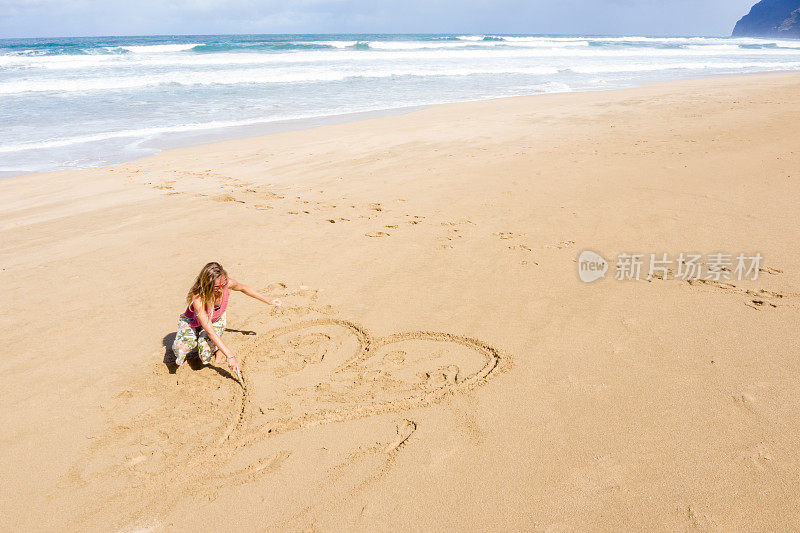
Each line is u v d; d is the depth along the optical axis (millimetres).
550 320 4270
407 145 11211
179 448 3035
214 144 11828
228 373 3746
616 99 17641
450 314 4430
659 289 4734
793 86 20031
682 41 79750
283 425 3184
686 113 14102
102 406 3408
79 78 22766
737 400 3217
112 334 4273
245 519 2545
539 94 20031
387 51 43219
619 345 3871
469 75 27422
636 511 2490
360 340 4094
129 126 14086
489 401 3314
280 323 4375
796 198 6941
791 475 2650
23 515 2615
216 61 31859
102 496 2719
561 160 9492
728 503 2512
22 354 3990
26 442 3100
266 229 6582
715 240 5754
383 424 3158
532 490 2637
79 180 9039
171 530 2508
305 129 13578
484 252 5707
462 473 2762
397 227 6535
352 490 2686
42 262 5699
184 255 5824
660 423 3055
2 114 15414
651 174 8336
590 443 2928
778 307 4324
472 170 9023
